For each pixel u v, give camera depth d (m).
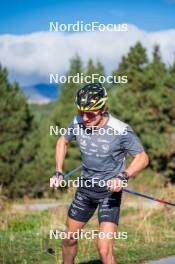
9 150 76.19
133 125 73.12
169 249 15.92
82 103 9.36
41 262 13.98
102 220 9.62
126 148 9.66
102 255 9.44
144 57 78.81
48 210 23.58
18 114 78.62
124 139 9.58
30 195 73.94
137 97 74.75
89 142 9.65
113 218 9.62
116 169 9.77
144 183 47.56
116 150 9.64
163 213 22.25
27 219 22.58
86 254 15.16
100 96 9.39
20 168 75.62
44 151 75.56
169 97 73.75
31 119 81.56
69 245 10.26
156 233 19.03
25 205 29.52
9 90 80.19
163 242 17.34
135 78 77.69
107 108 9.69
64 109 77.94
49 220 20.75
